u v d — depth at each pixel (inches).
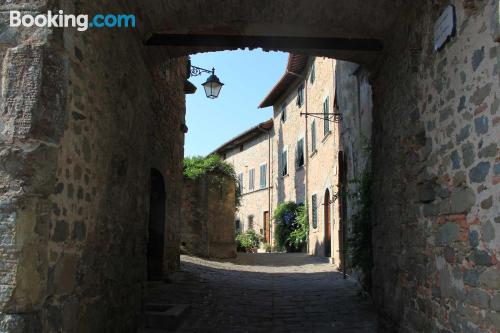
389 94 232.2
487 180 131.9
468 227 142.8
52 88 129.8
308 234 729.0
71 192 142.3
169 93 374.0
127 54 199.9
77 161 146.4
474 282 138.0
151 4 210.8
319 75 649.6
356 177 386.9
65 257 138.2
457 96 151.5
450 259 155.3
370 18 223.8
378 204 250.5
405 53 205.0
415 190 189.2
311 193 708.0
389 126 230.7
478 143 137.5
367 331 245.0
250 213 1122.7
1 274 117.7
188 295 317.7
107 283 174.7
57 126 130.7
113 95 181.0
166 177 371.9
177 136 409.7
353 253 321.7
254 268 514.0
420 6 185.6
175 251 401.1
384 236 237.0
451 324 153.3
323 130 610.5
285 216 807.7
